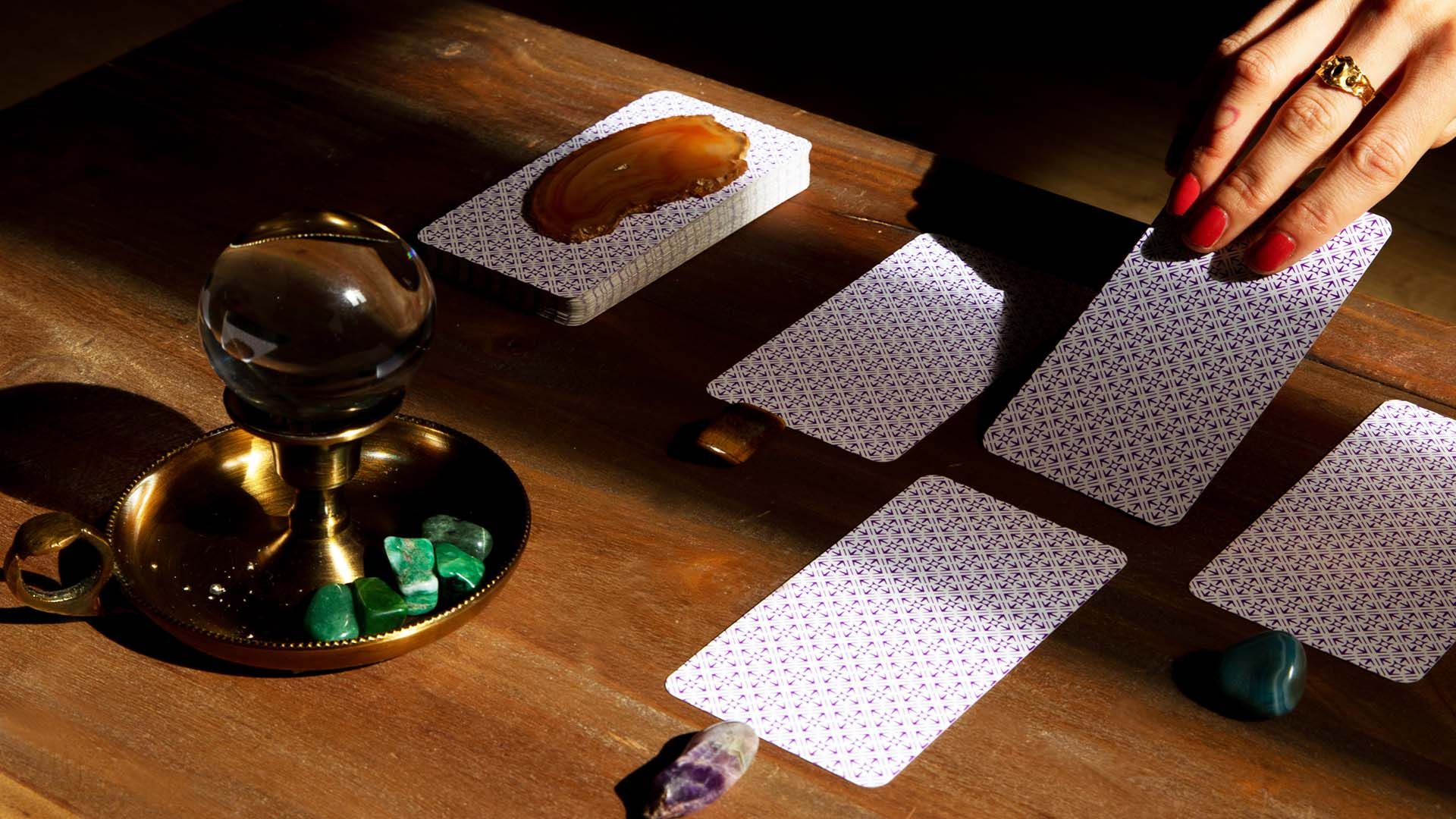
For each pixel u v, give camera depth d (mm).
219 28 1094
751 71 1873
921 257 978
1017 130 1787
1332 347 941
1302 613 845
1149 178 1710
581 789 790
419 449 863
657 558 854
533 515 866
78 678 808
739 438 886
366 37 1094
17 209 979
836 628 834
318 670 804
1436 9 932
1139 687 822
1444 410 918
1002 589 849
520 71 1074
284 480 816
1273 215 943
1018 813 789
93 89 1050
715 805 786
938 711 812
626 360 928
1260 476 889
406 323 789
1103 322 926
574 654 824
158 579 820
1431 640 837
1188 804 793
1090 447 896
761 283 967
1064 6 2059
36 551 787
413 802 784
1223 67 984
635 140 1003
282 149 1021
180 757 791
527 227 968
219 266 780
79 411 891
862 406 912
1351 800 797
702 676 820
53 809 779
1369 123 922
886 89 1852
